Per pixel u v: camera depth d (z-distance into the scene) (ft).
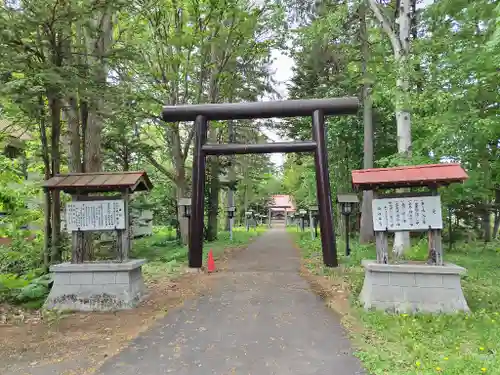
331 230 32.63
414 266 19.47
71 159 31.65
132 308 21.75
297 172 95.91
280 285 27.12
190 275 31.78
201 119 33.94
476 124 30.58
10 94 22.81
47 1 22.68
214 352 15.14
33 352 15.40
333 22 40.57
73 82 24.44
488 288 24.00
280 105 32.78
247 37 47.34
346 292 24.35
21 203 35.24
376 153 58.18
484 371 11.96
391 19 39.96
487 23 31.04
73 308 21.49
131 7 37.63
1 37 22.38
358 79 46.83
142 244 55.77
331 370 13.21
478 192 36.76
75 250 22.77
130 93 37.29
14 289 23.49
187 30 47.93
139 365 13.99
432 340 15.35
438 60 34.04
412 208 20.26
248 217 117.39
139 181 23.58
